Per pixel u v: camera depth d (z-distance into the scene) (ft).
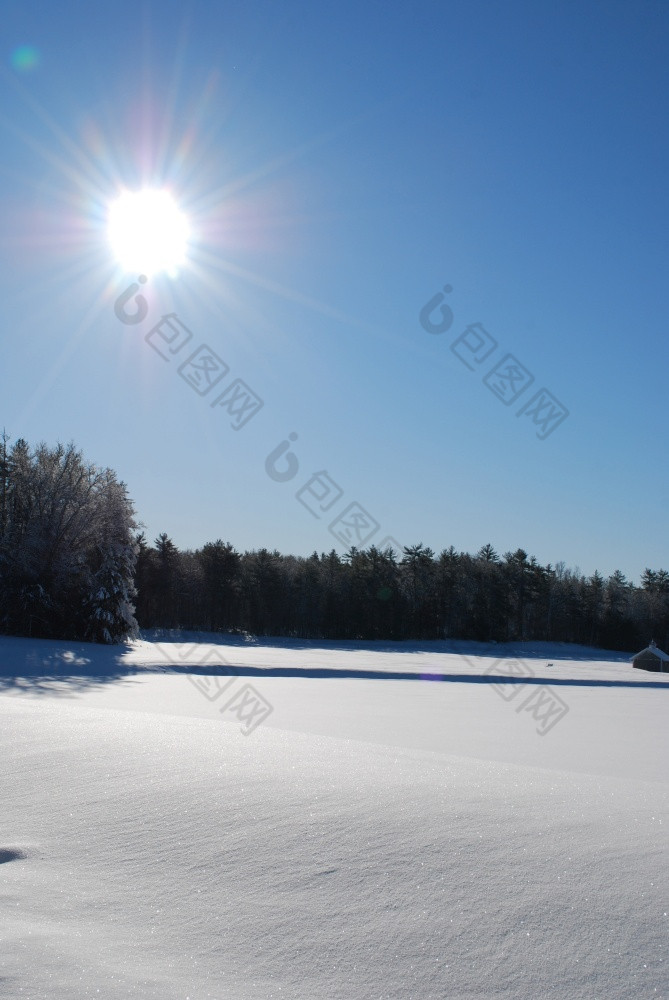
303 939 10.64
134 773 18.17
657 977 9.34
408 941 10.39
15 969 10.03
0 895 12.40
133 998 9.37
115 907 11.86
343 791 16.17
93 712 28.35
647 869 12.01
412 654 182.19
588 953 9.87
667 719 66.54
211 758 19.42
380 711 64.49
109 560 134.82
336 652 168.14
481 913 10.89
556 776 19.75
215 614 229.25
